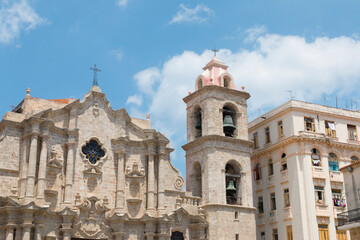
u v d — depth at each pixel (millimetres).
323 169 61750
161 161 55344
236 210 56969
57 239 48375
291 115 63438
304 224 58656
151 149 55438
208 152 58031
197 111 63188
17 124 50156
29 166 48062
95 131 54031
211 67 64312
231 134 61250
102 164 53438
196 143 59938
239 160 59375
